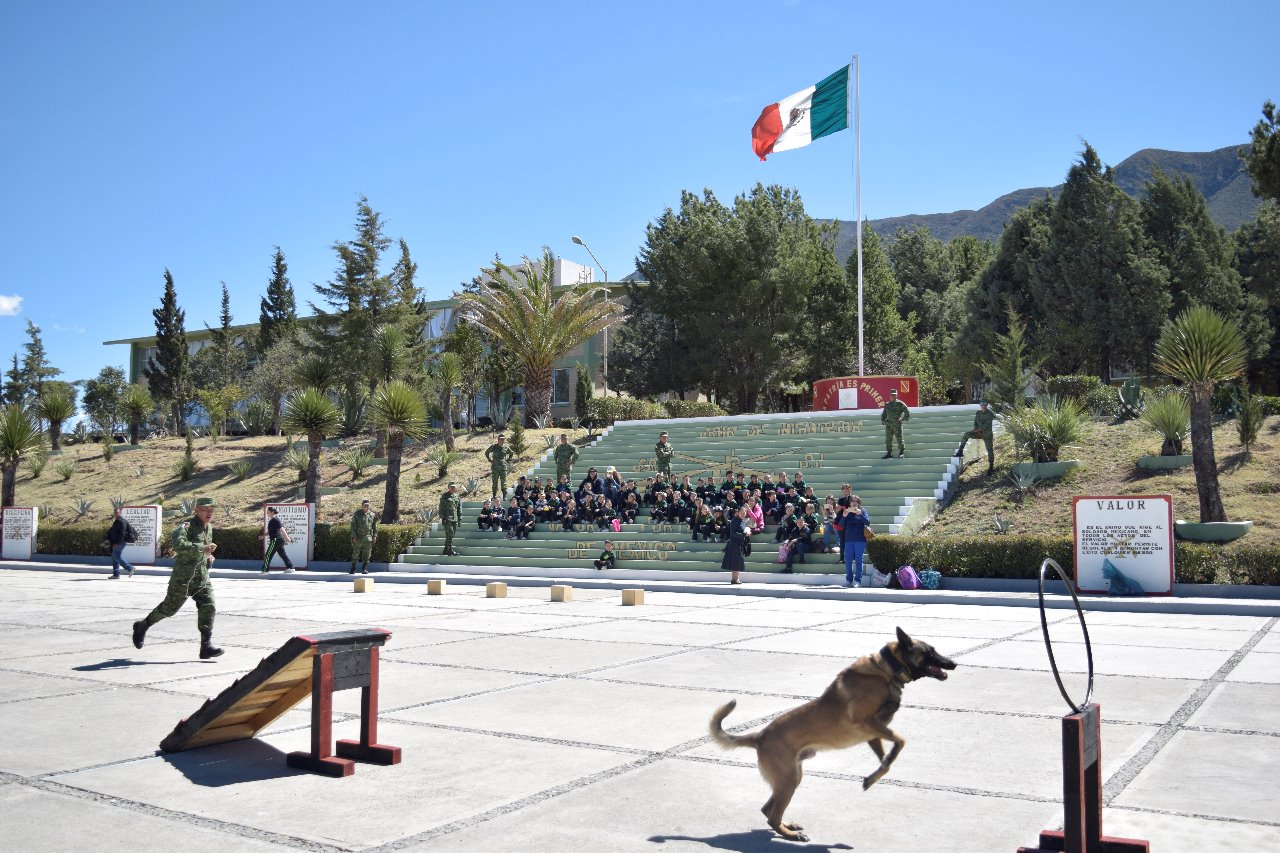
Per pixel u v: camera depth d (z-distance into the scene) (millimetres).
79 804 5699
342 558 26797
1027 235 51312
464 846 4961
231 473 39531
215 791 5969
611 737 7340
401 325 43625
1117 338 44844
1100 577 17688
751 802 5730
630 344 53219
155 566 28469
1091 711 4504
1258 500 20469
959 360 51156
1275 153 31781
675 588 20500
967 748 6984
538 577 23406
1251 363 47125
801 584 20797
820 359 50531
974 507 23359
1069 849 4230
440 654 11539
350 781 6188
